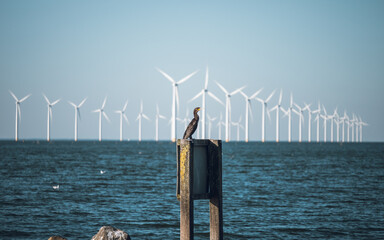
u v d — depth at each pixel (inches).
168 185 1876.2
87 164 3262.8
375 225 1067.9
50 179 2081.7
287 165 3324.3
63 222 1078.4
